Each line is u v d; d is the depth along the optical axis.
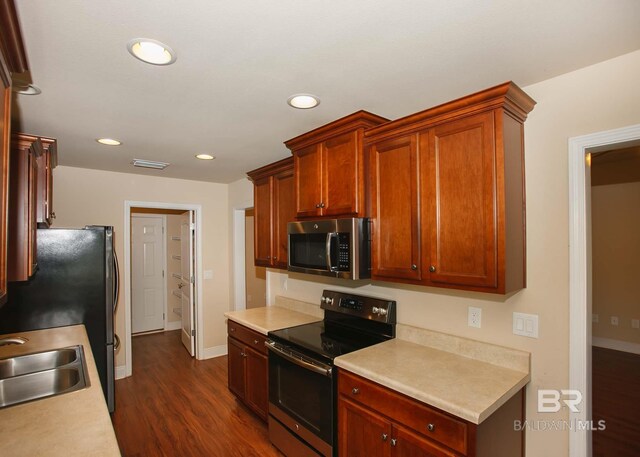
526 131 1.78
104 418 1.24
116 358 3.85
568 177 1.65
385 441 1.71
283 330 2.67
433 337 2.14
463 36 1.33
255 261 3.42
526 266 1.78
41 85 1.70
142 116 2.15
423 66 1.56
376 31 1.29
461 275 1.69
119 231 3.90
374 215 2.10
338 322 2.78
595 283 4.80
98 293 2.67
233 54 1.44
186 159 3.28
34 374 1.68
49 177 2.47
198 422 2.94
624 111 1.50
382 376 1.72
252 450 2.55
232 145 2.82
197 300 4.49
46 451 1.04
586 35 1.33
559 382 1.68
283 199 3.00
